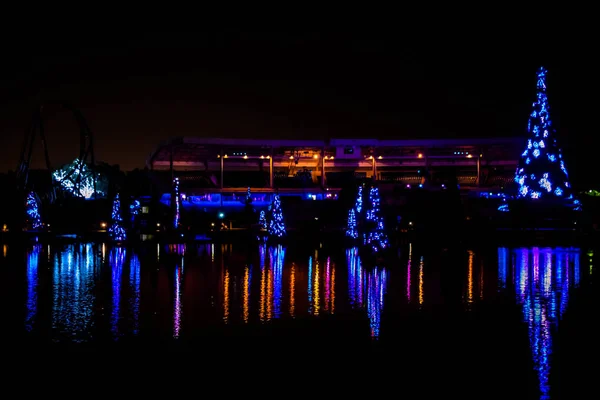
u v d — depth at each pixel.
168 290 24.03
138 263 35.88
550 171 60.84
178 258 39.22
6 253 44.06
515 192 63.22
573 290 23.39
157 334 15.90
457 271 30.16
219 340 15.23
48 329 16.56
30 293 23.41
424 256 38.91
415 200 63.94
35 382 11.99
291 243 54.47
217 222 79.12
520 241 50.81
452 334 15.82
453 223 55.19
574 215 58.69
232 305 20.31
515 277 27.52
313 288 24.30
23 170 64.44
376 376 12.30
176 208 70.06
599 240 50.56
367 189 43.09
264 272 30.44
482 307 19.70
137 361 13.39
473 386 11.66
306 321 17.52
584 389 11.46
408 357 13.67
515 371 12.60
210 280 27.20
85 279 27.95
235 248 48.62
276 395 11.22
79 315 18.61
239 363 13.24
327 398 11.05
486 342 14.95
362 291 23.39
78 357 13.74
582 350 14.20
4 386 11.76
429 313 18.70
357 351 14.16
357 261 36.53
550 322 17.33
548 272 29.45
